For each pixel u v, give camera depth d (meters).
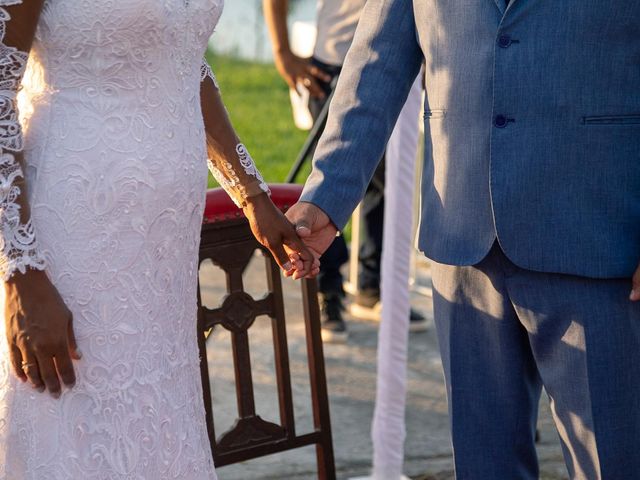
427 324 4.98
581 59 2.08
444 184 2.26
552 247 2.13
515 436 2.35
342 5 4.58
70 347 1.96
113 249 2.00
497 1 2.14
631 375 2.17
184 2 2.03
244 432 2.94
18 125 1.88
